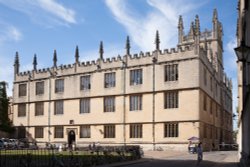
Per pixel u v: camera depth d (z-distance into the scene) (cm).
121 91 6406
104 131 6550
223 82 8712
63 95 7188
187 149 5591
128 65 6388
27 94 7794
